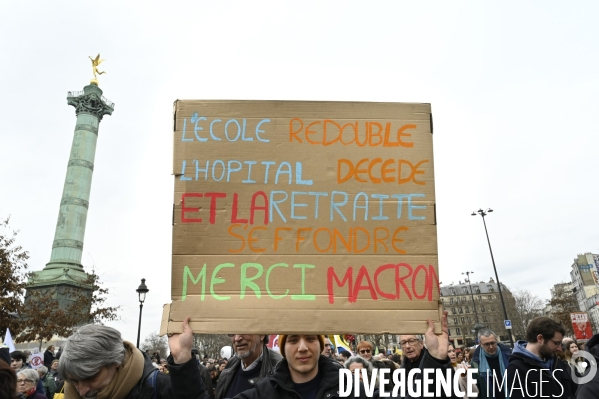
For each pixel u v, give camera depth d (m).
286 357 2.78
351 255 3.01
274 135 3.22
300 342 2.74
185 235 3.01
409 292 2.94
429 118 3.28
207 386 5.29
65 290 40.00
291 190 3.12
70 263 42.91
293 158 3.18
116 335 2.58
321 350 2.95
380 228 3.06
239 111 3.26
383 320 2.87
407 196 3.13
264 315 2.85
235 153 3.18
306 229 3.05
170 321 2.83
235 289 2.91
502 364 5.46
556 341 4.23
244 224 3.04
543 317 4.34
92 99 49.34
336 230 3.05
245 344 4.23
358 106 3.29
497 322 84.12
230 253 2.98
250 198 3.10
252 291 2.91
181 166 3.14
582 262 93.88
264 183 3.13
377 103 3.30
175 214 3.04
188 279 2.92
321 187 3.13
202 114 3.25
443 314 2.89
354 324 2.85
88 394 2.48
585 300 90.44
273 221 3.05
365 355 6.68
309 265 2.98
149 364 2.82
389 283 2.96
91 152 48.66
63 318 28.06
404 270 2.99
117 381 2.52
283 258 2.98
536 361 4.24
